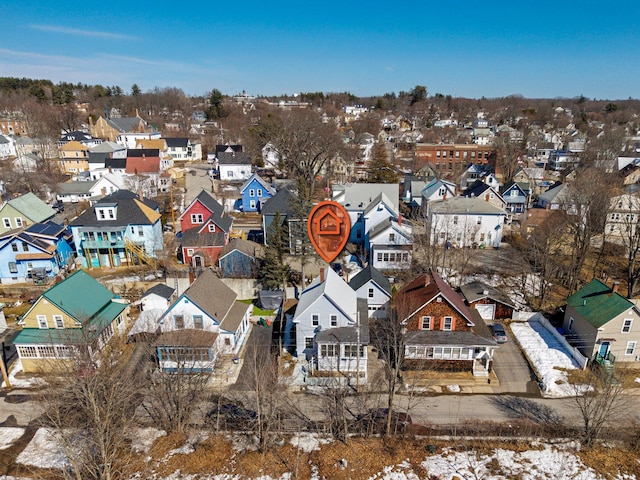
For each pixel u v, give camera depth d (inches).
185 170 4106.8
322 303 1422.2
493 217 2317.9
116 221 2122.3
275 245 1904.5
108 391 1027.3
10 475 1037.2
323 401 1307.8
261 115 6796.3
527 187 3134.8
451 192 2736.2
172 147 4805.6
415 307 1444.4
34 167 3823.8
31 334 1400.1
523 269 2087.8
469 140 5959.6
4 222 2197.3
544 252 1819.6
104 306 1578.5
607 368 1369.3
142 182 3166.8
